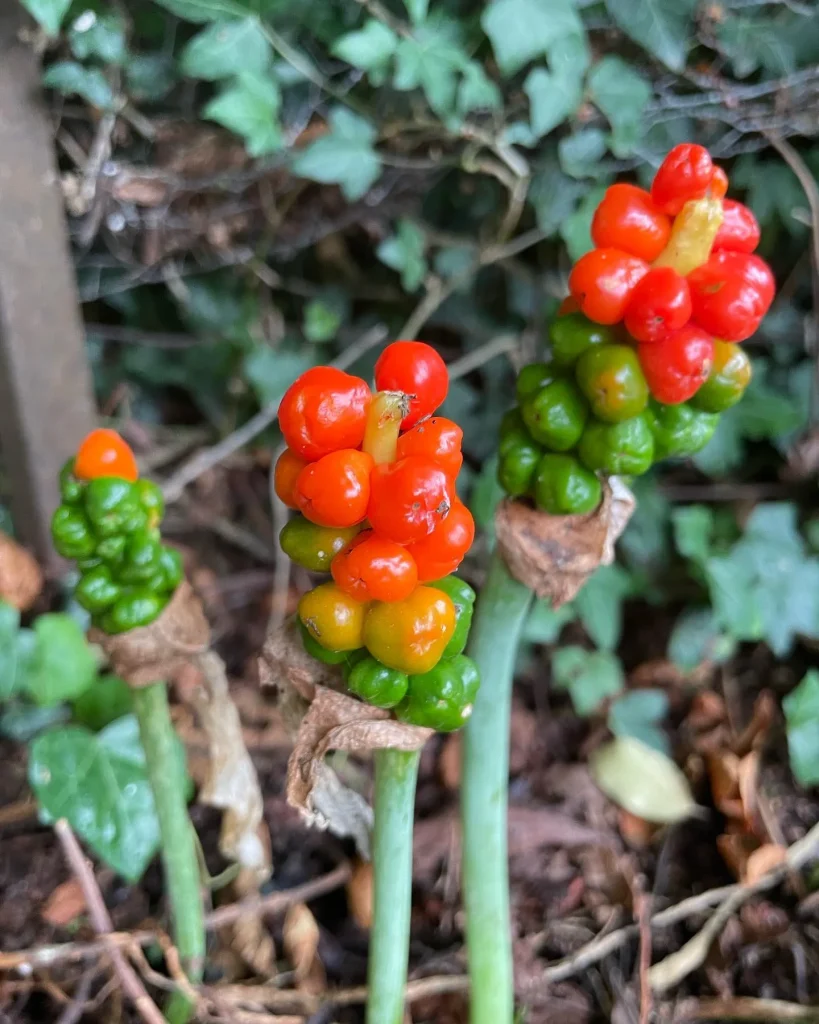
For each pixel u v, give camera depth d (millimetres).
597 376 114
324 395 95
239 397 264
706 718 232
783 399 240
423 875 193
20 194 185
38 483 214
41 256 193
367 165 213
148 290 250
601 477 130
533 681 241
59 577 227
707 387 118
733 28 207
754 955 183
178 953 156
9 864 183
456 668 112
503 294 256
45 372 203
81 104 200
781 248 245
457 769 207
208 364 262
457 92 203
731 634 238
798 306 251
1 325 191
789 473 254
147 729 138
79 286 233
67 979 165
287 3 194
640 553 251
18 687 193
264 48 196
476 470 265
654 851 204
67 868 183
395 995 136
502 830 153
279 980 172
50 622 195
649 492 252
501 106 214
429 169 230
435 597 102
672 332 110
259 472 270
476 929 153
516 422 130
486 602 142
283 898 177
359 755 203
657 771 212
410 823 126
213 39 190
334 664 116
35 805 188
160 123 210
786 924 187
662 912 188
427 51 196
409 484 90
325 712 114
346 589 102
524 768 221
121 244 228
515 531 131
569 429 120
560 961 179
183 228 230
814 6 207
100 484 117
